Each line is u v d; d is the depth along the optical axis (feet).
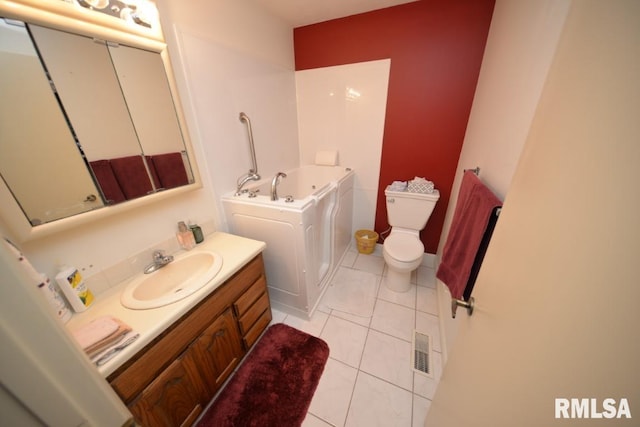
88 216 2.99
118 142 3.27
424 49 5.98
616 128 0.91
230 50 5.01
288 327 5.46
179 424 3.26
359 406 3.93
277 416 3.80
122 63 3.19
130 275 3.61
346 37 6.61
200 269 4.14
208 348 3.58
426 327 5.44
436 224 7.48
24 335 0.68
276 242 5.09
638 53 0.85
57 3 2.52
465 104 6.07
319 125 7.89
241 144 5.67
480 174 4.30
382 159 7.50
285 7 5.88
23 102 2.43
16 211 2.43
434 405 3.08
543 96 1.58
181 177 4.15
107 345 2.40
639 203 0.79
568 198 1.13
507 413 1.34
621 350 0.80
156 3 3.58
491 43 4.96
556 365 1.05
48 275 2.81
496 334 1.67
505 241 1.82
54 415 0.78
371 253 8.50
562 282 1.09
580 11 1.26
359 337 5.20
